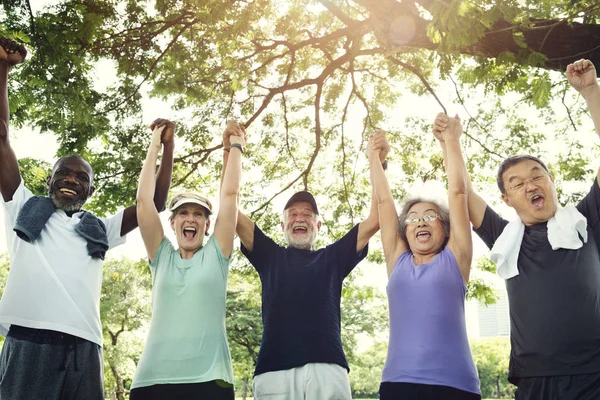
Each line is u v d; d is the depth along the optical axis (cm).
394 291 385
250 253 448
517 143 1095
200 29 927
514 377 344
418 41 591
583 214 366
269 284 423
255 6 737
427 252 397
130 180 965
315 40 899
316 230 460
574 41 540
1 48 403
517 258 358
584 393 316
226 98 1097
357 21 766
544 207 364
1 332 367
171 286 390
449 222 407
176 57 924
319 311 404
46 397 343
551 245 347
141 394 363
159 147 433
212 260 397
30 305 356
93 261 387
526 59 482
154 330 380
